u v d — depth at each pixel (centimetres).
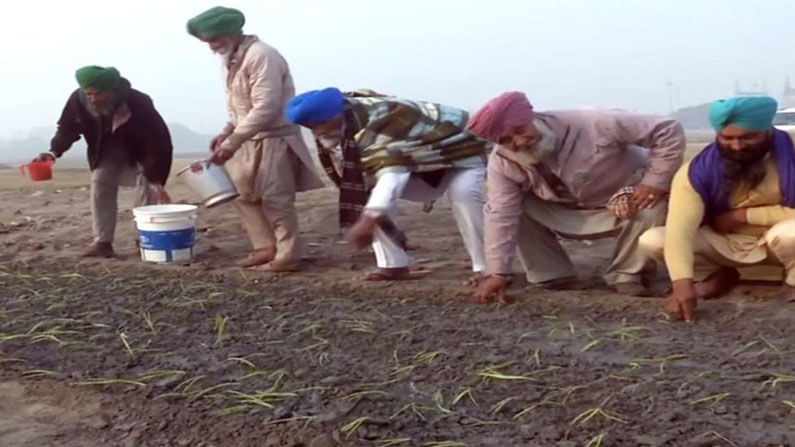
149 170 844
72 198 1418
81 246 945
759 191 595
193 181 753
